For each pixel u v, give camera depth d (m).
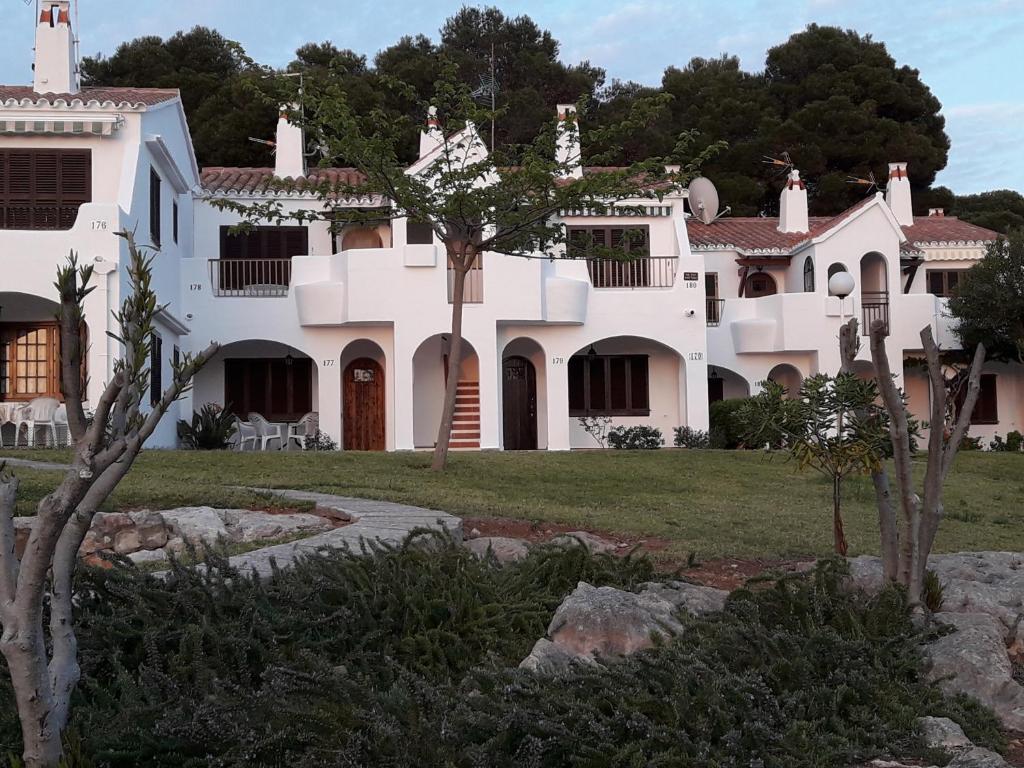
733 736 5.41
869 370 32.97
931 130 52.91
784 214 35.06
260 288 28.33
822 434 10.43
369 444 29.59
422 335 27.45
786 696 6.15
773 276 33.94
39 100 22.06
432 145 29.53
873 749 5.70
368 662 7.09
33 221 22.42
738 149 48.69
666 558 11.18
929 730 5.94
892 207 38.03
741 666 6.59
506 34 53.59
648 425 31.06
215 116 44.53
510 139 41.72
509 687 5.73
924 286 35.22
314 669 6.24
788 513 15.65
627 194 20.08
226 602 7.16
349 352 29.62
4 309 24.03
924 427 10.26
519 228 19.30
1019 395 33.69
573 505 15.49
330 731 5.47
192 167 28.42
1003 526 16.08
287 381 29.48
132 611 6.93
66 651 5.30
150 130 23.69
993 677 6.64
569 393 31.00
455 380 18.94
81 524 5.24
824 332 31.05
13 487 5.26
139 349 4.96
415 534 9.14
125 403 5.02
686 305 29.38
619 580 8.84
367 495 14.73
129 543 11.98
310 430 28.28
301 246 29.41
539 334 28.81
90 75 48.25
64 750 5.33
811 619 7.30
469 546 11.04
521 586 8.48
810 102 51.53
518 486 17.16
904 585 7.88
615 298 29.19
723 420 29.12
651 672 6.10
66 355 4.90
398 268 27.45
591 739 5.40
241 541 12.00
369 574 8.02
